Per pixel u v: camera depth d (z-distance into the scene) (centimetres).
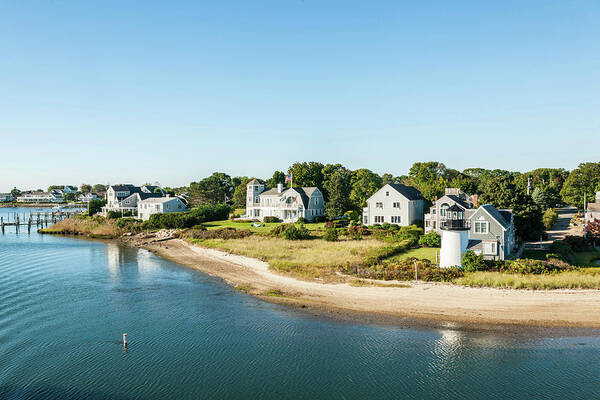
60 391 2333
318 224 9012
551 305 3419
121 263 5888
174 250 7006
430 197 11394
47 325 3328
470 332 3030
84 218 11775
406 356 2697
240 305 3759
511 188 6456
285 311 3559
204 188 14150
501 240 4697
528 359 2633
